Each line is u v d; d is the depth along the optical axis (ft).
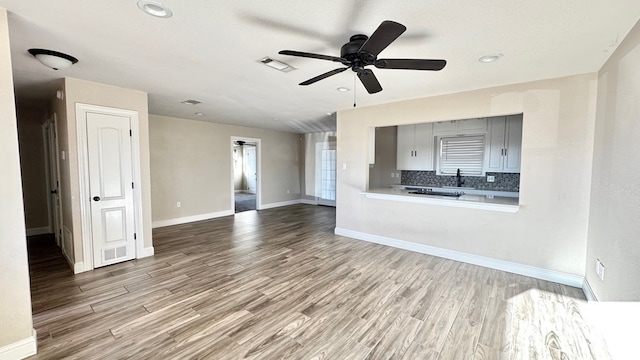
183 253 13.04
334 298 8.77
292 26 6.28
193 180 20.13
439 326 7.30
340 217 16.31
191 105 14.88
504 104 10.62
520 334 6.97
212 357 6.12
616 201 6.84
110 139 11.22
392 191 15.05
